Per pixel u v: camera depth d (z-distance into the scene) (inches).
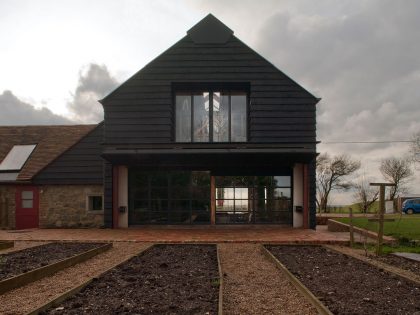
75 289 236.4
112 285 255.9
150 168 627.5
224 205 620.7
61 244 455.5
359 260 345.1
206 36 626.8
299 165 615.2
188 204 622.8
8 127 830.5
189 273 294.0
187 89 642.2
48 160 714.2
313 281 268.8
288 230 580.7
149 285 257.1
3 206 673.0
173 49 626.5
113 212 621.3
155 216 625.0
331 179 1828.2
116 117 620.1
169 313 201.6
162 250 411.5
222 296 225.0
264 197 619.2
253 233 543.2
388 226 624.7
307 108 614.5
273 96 615.8
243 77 619.2
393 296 231.8
